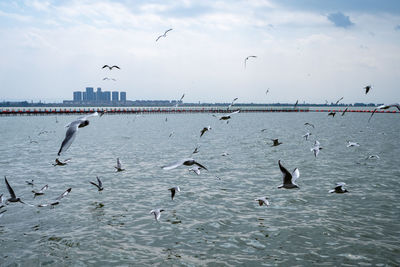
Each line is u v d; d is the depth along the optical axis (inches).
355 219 802.8
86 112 6387.8
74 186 1115.9
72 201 955.3
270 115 7800.2
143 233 738.2
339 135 2780.5
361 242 681.0
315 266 597.0
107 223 791.7
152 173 1310.3
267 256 633.0
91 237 716.0
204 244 684.1
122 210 880.9
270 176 1243.2
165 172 1325.0
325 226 762.2
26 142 2319.1
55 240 701.9
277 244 680.4
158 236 722.8
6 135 2802.7
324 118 6353.3
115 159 1626.5
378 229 741.9
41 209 888.9
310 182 1146.0
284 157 1649.9
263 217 824.9
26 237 715.4
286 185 426.0
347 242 682.2
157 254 643.5
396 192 1019.3
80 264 607.2
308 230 742.5
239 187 1096.8
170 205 920.3
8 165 1465.3
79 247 671.8
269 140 2418.8
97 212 865.5
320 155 1704.0
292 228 754.8
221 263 609.3
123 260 620.4
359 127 3799.2
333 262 607.8
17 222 799.1
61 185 1129.4
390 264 597.0
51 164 1491.1
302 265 600.4
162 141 2383.1
